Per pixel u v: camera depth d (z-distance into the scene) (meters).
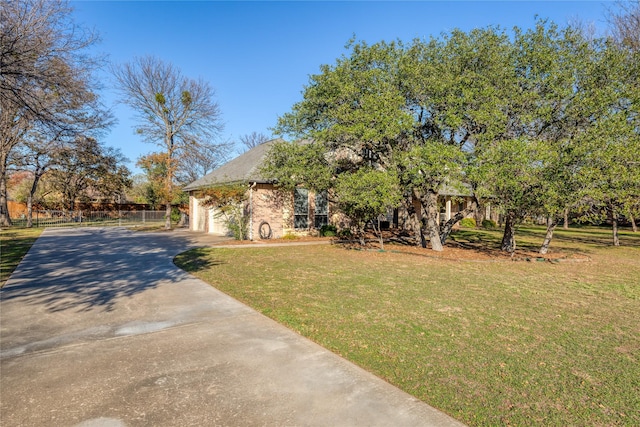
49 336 4.47
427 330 4.69
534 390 3.19
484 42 10.53
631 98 9.49
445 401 2.99
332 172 12.83
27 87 7.93
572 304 6.05
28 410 2.83
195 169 31.69
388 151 11.81
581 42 10.58
